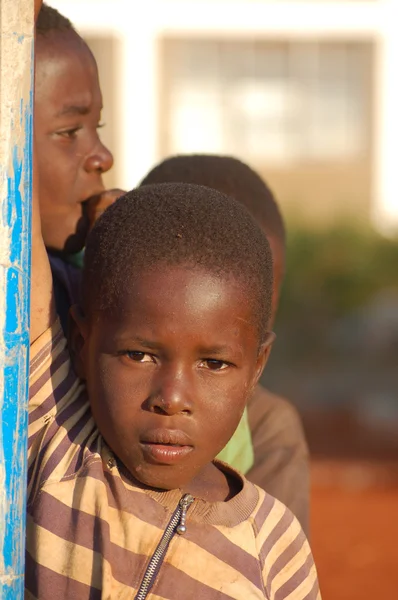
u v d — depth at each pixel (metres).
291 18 21.86
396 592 8.36
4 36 2.06
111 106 21.38
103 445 2.59
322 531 9.98
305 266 18.67
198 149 23.97
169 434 2.41
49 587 2.40
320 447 13.66
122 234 2.51
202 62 23.70
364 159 24.31
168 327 2.39
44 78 3.15
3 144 2.07
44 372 2.66
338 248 18.88
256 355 2.59
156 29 20.69
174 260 2.43
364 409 16.27
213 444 2.47
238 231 2.54
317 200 24.41
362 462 12.73
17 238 2.09
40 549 2.43
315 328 18.67
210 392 2.45
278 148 24.34
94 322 2.54
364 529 10.09
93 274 2.54
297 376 18.19
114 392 2.45
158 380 2.42
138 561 2.44
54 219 3.25
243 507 2.57
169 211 2.52
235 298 2.46
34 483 2.52
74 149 3.25
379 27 21.89
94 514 2.46
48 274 2.68
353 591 8.36
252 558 2.51
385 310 19.30
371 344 18.86
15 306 2.09
